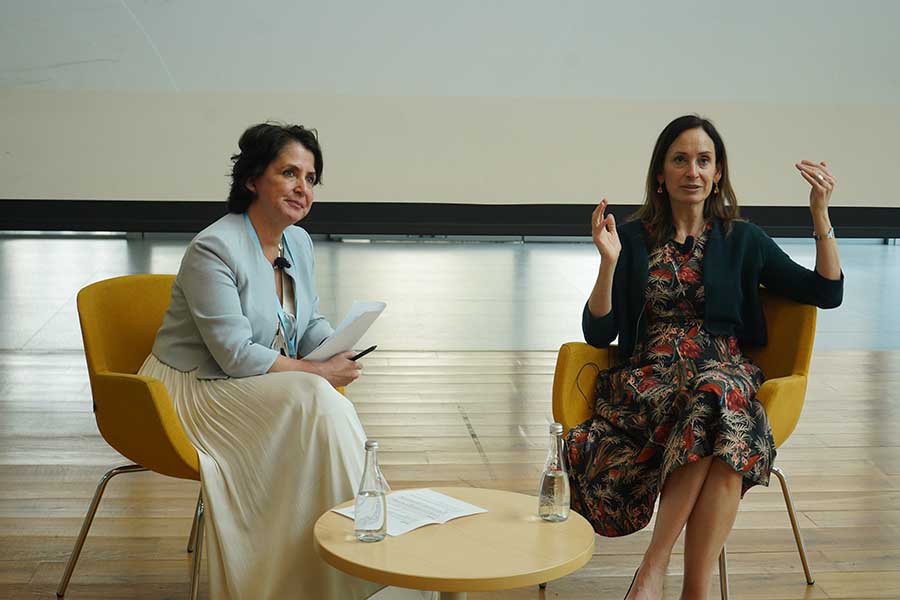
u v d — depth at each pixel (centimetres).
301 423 254
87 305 274
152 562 298
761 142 466
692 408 247
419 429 445
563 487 216
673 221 296
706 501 242
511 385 530
